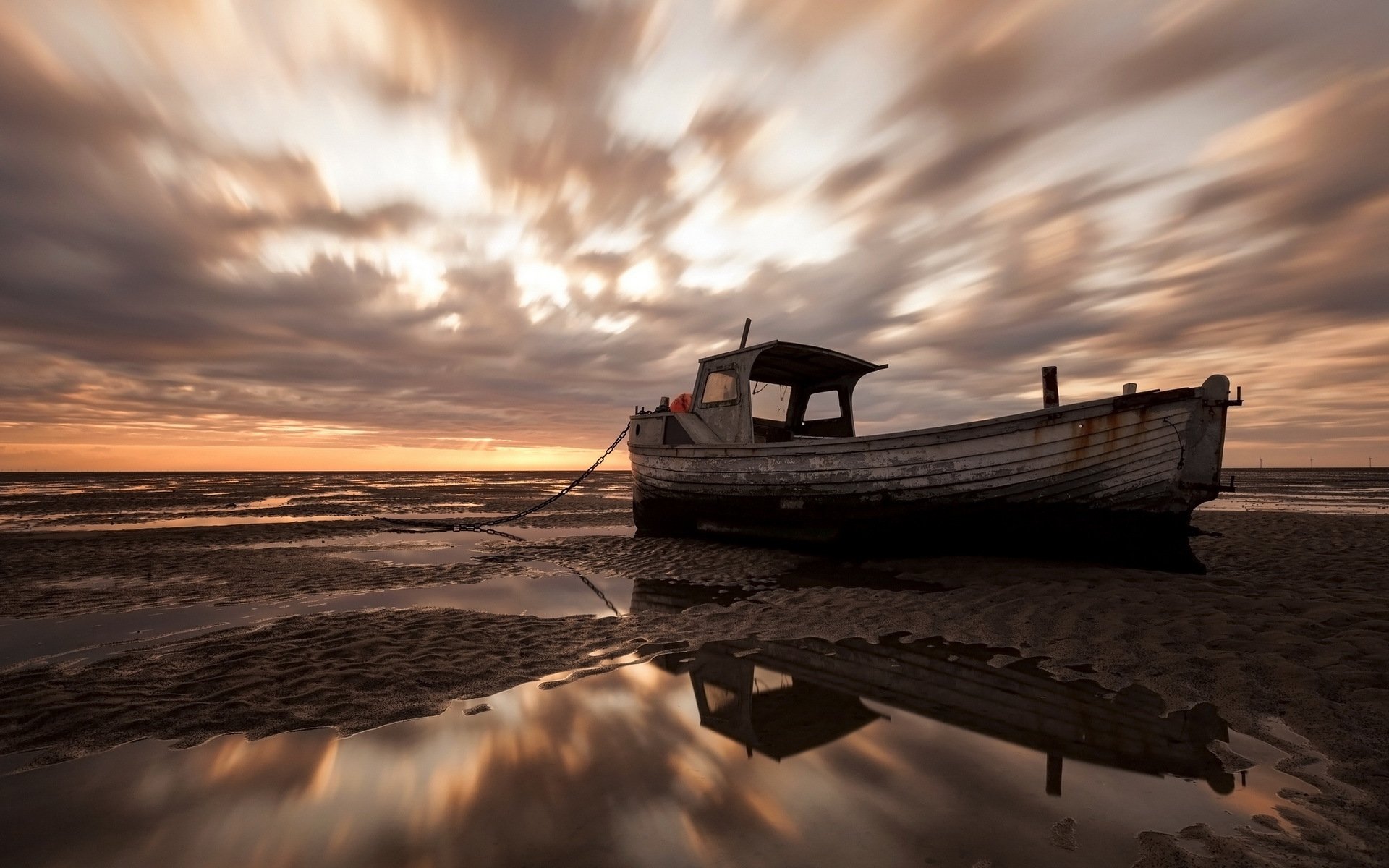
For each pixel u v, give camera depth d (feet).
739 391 36.60
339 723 11.62
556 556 35.35
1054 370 26.73
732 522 36.47
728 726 11.43
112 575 28.66
